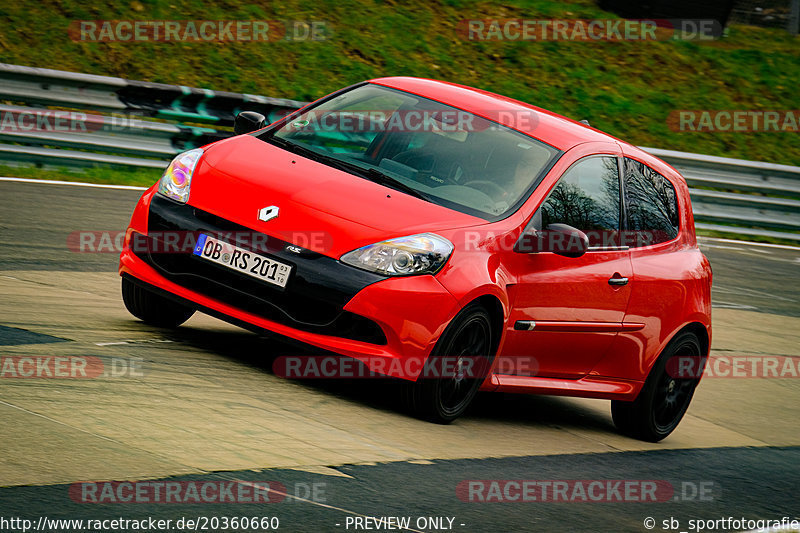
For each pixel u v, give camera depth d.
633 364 22.14
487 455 17.36
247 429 15.26
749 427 25.31
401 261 17.64
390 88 22.64
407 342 17.50
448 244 18.08
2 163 39.97
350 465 14.74
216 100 46.03
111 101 43.16
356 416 17.56
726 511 17.12
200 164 19.75
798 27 79.94
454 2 67.94
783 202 56.75
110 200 37.53
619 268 21.30
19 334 18.48
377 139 20.92
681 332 23.23
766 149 64.38
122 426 14.16
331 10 62.44
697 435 23.77
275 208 18.36
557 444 19.78
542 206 19.94
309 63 57.28
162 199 19.36
